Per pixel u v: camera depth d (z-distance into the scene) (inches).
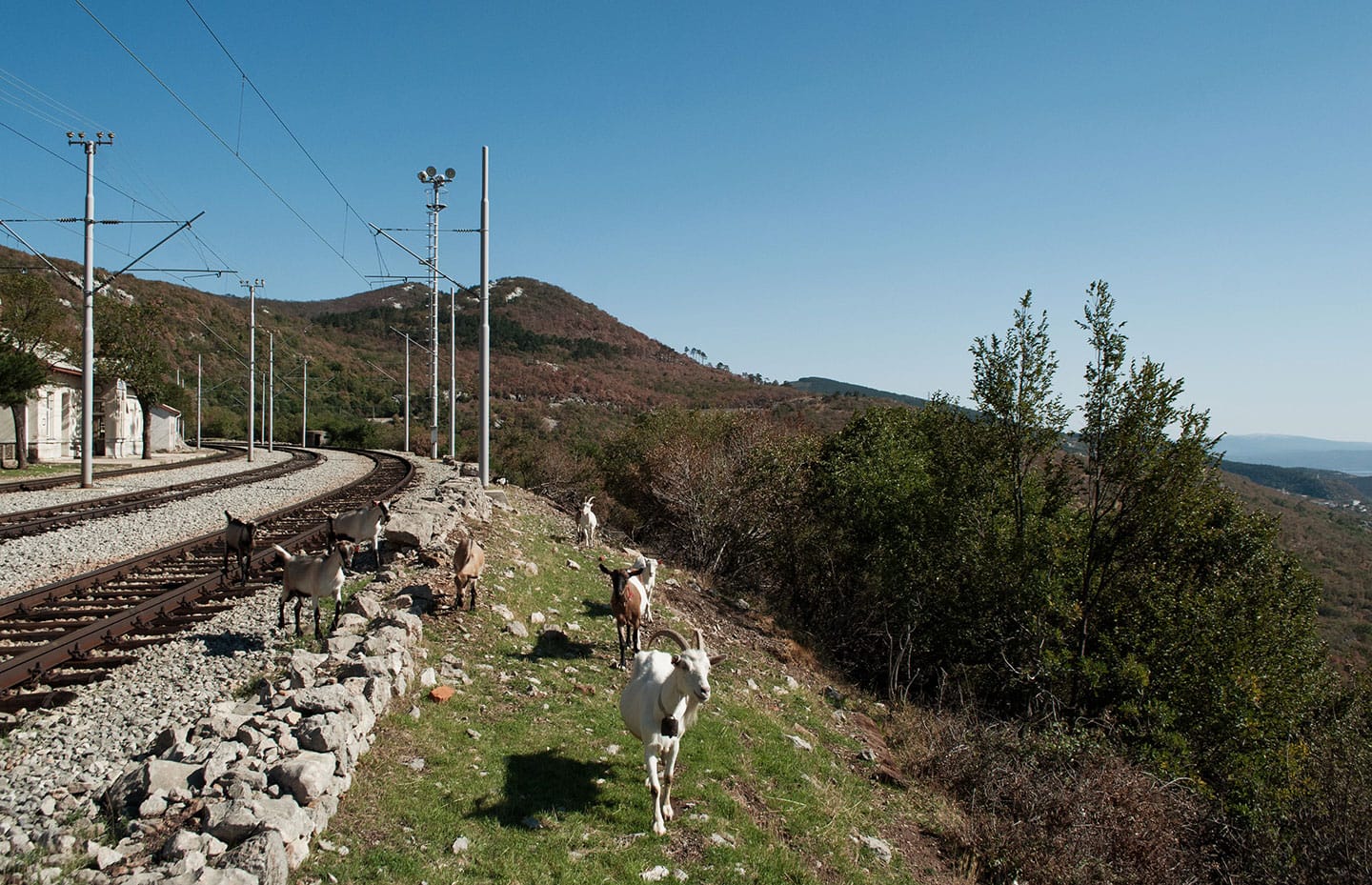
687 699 233.0
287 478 1109.7
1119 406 576.7
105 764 209.5
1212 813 462.3
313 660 271.7
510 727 271.6
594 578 549.3
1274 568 643.5
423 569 437.7
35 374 1061.8
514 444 1300.4
